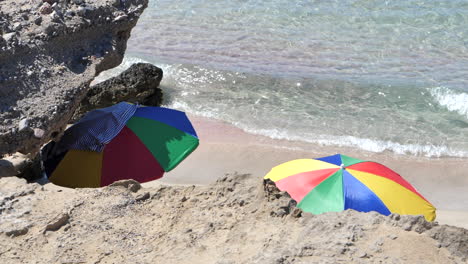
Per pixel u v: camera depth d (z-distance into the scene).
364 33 32.56
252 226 8.41
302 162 15.03
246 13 34.78
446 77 28.34
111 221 8.92
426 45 31.36
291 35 32.62
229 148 22.81
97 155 15.18
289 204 8.73
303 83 27.83
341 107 25.92
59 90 14.74
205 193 9.38
